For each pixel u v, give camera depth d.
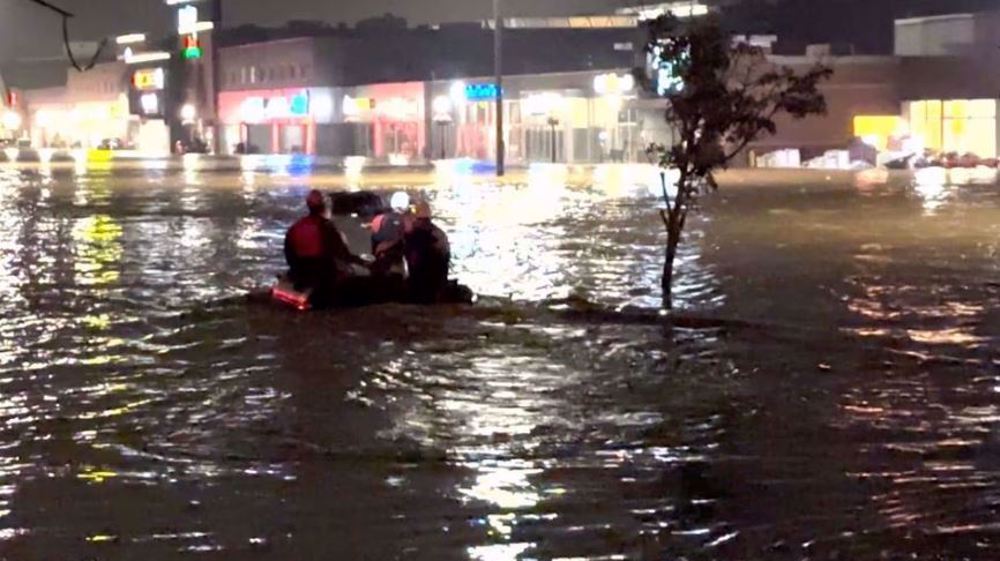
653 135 92.56
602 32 132.50
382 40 134.12
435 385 15.85
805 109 22.62
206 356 17.94
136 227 40.00
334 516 10.80
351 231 37.31
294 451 12.85
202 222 41.88
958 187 60.31
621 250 31.91
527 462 12.41
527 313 21.33
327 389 15.68
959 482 11.66
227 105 145.88
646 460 12.45
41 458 12.68
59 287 25.66
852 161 85.81
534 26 107.56
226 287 25.31
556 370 16.70
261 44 139.50
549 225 39.47
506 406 14.71
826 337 19.08
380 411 14.51
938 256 30.33
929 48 100.81
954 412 14.33
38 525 10.59
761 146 90.88
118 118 162.75
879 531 10.36
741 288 24.64
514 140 105.62
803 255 30.64
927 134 92.50
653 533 10.34
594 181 66.25
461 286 22.52
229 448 12.98
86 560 9.78
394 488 11.59
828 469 12.10
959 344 18.50
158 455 12.75
